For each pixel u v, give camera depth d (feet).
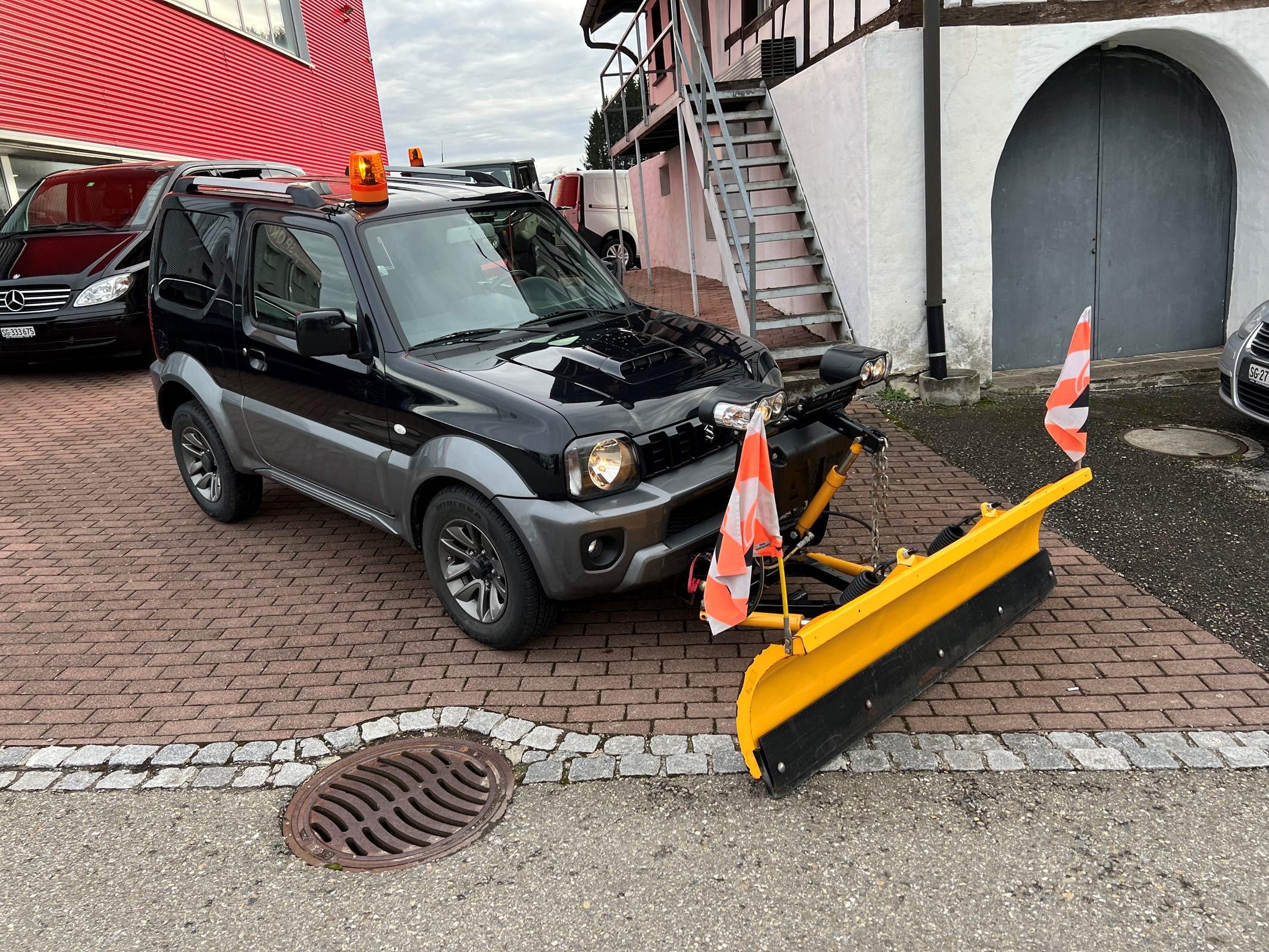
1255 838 9.57
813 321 27.91
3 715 13.24
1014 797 10.41
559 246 17.15
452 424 12.94
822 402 12.48
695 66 48.47
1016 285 28.86
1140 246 29.14
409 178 18.51
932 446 22.70
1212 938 8.37
